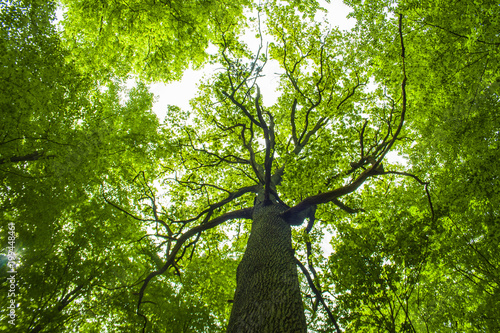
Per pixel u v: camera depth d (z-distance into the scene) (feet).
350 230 18.35
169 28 24.44
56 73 16.33
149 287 22.72
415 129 25.39
